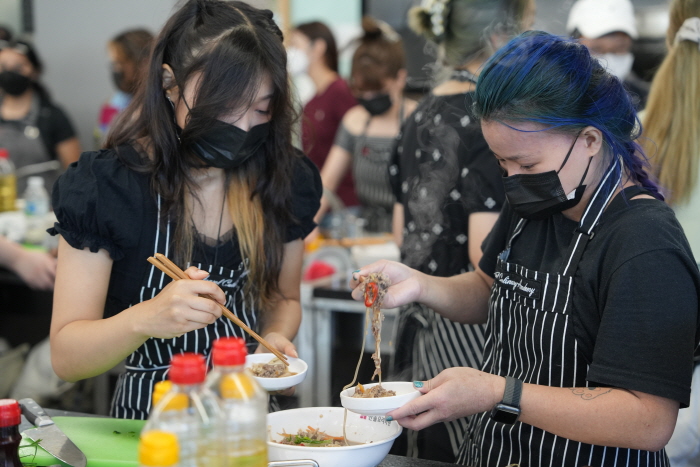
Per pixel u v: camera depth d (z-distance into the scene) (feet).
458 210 6.68
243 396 3.23
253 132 5.03
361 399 4.37
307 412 4.90
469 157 6.46
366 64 12.37
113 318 4.81
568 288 4.58
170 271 4.76
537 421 4.27
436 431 6.74
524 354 4.91
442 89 6.89
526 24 6.76
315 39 15.31
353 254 10.76
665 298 4.03
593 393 4.20
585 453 4.57
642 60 11.87
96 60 19.93
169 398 3.09
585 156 4.41
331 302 9.80
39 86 15.33
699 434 6.77
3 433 3.78
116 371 10.85
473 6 6.53
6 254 10.66
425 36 7.15
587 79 4.28
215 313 4.46
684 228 7.32
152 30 19.21
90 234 5.08
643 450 4.29
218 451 3.11
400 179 7.73
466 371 4.44
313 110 15.52
